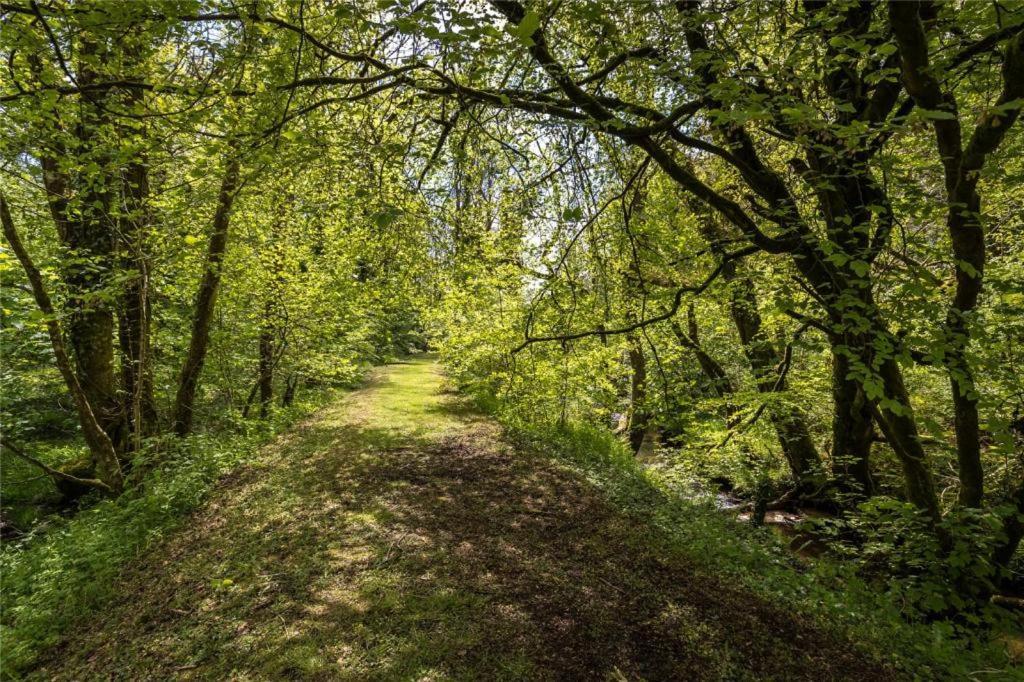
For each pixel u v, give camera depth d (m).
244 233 10.09
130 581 5.55
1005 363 5.02
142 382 8.30
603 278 6.06
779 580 5.75
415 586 5.23
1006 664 4.36
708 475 10.26
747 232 5.40
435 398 17.09
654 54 4.38
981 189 6.34
